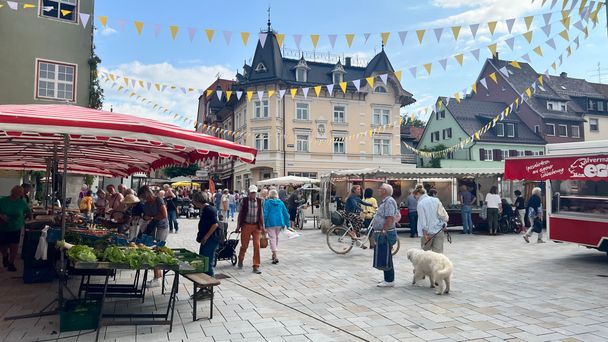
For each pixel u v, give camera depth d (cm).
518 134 4641
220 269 959
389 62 4172
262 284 802
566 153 1102
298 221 2064
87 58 1988
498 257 1109
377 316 592
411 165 4206
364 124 4025
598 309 621
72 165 1178
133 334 509
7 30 1856
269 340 491
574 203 1101
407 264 1009
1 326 531
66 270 641
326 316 593
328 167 3888
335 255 1167
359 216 1220
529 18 722
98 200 1616
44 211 1284
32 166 1262
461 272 904
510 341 490
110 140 651
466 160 4372
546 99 4891
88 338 492
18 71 1862
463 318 580
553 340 493
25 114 475
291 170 3769
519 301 669
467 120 4594
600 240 1028
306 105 3872
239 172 4138
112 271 661
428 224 829
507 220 1730
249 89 3831
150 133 519
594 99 5119
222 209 2364
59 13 1955
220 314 598
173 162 902
